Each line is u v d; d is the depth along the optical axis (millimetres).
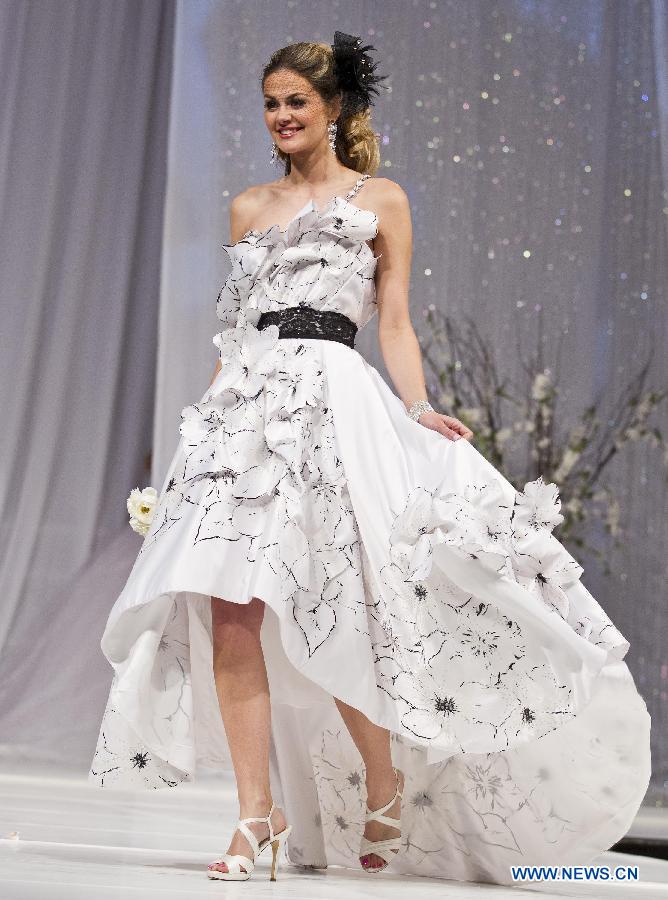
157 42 13992
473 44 13516
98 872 4707
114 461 13648
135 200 13711
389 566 5328
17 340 13172
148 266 13867
